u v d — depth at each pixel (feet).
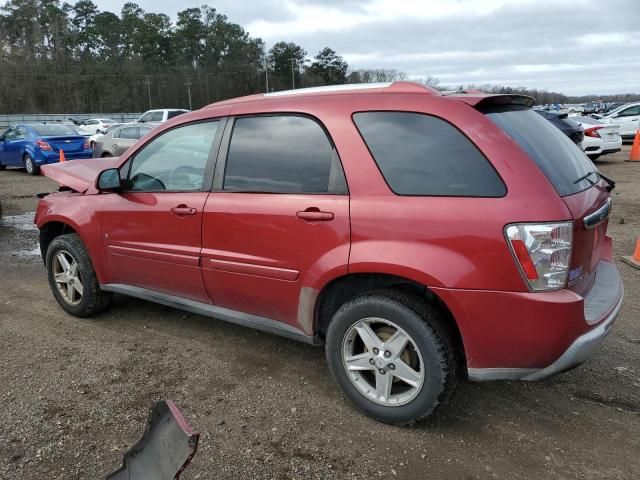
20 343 12.96
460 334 8.41
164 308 15.20
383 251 8.55
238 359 12.02
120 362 11.92
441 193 8.36
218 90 274.36
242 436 9.17
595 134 47.73
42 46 271.28
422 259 8.25
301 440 9.04
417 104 8.86
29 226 26.99
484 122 8.39
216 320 14.28
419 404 8.81
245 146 10.64
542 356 7.98
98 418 9.73
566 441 8.91
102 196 13.30
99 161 16.35
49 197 15.12
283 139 10.09
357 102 9.39
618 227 23.88
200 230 11.02
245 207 10.26
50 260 14.65
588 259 8.70
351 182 9.07
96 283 13.98
